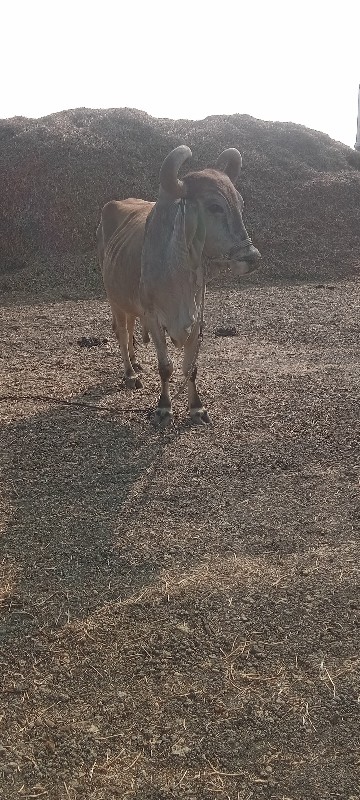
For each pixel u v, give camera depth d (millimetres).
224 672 3641
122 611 4133
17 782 3055
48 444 6480
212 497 5465
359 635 3887
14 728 3332
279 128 22188
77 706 3453
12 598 4301
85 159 18531
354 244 16969
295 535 4898
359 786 2990
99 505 5383
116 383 8195
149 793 2979
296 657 3740
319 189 18547
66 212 17219
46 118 21281
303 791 2977
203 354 9344
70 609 4176
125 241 7016
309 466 5941
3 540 4941
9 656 3811
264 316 11609
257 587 4316
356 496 5410
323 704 3420
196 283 6152
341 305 12422
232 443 6418
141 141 20125
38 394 7875
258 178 19062
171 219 6117
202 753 3166
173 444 6430
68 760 3154
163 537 4910
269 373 8391
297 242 16875
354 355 9203
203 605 4156
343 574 4422
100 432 6730
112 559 4672
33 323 11781
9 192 17672
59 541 4906
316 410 7125
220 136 20844
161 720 3352
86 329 11180
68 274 15703
